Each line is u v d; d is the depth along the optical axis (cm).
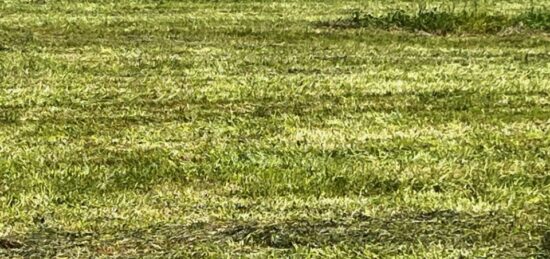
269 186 701
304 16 1812
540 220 632
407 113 963
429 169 758
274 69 1223
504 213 646
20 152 804
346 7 1967
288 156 793
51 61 1253
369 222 625
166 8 1920
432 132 887
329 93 1070
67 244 586
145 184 711
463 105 1010
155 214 643
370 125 909
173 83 1120
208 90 1077
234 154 796
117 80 1134
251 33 1560
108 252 573
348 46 1433
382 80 1149
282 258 561
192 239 594
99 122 922
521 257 564
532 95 1073
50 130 885
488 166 772
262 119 934
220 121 926
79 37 1502
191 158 792
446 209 655
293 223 624
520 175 745
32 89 1070
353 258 559
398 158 791
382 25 1631
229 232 607
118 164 770
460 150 821
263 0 2061
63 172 739
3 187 698
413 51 1394
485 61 1310
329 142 845
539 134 887
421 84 1127
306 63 1270
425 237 595
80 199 672
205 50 1377
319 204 664
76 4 1959
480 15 1653
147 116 950
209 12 1859
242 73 1191
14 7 1891
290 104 1010
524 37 1550
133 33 1557
